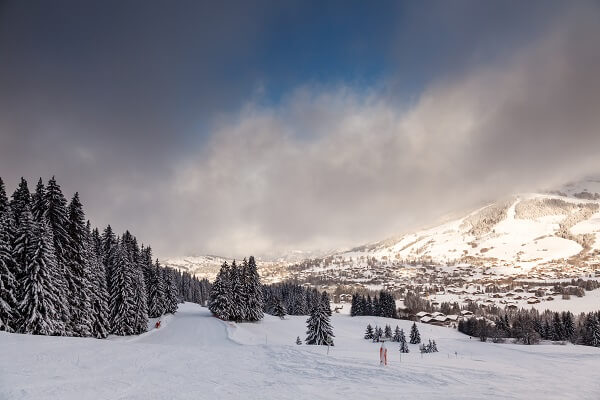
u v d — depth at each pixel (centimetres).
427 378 1895
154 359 2333
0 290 3519
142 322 5731
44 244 3781
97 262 5166
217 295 8694
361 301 16750
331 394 1543
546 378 2044
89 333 4550
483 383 1819
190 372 1967
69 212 4634
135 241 6688
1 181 3788
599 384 1912
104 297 5056
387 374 1978
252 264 9494
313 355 2631
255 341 5884
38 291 3647
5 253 3612
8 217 3772
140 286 5916
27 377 1565
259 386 1680
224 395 1490
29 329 3578
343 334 10919
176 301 9725
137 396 1406
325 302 6166
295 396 1502
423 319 15538
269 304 13638
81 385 1521
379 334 9444
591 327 9656
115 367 1988
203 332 6006
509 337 11594
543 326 11644
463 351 7212
